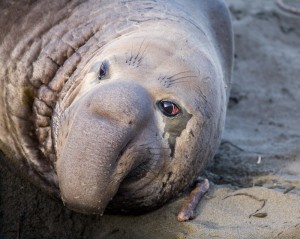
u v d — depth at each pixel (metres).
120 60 7.87
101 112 7.19
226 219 8.80
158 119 7.76
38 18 9.38
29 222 9.07
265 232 8.54
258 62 14.84
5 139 9.30
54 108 8.58
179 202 8.98
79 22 9.16
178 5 9.85
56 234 8.98
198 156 8.41
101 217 9.00
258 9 16.98
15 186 9.32
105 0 9.35
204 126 8.24
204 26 10.10
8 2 9.59
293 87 14.02
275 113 13.05
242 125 12.59
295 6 17.70
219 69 9.13
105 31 8.90
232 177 10.24
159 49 8.07
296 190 9.56
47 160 8.91
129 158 7.40
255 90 13.85
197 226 8.63
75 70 8.62
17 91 9.04
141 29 8.66
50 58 8.98
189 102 7.96
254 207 9.08
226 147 11.38
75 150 7.10
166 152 7.96
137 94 7.44
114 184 7.35
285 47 15.70
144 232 8.70
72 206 7.41
